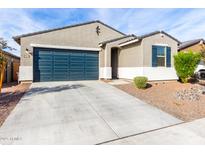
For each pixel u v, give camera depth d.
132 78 13.73
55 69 14.12
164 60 13.42
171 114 6.11
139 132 4.52
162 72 13.23
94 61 15.70
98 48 15.62
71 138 4.09
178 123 5.25
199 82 13.65
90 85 12.04
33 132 4.37
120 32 16.70
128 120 5.41
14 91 9.64
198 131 4.63
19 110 6.11
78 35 14.89
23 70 12.95
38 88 10.62
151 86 11.30
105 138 4.14
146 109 6.64
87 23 15.27
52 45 13.82
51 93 9.08
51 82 13.53
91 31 15.46
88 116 5.68
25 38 13.02
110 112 6.17
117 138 4.15
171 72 13.62
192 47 20.41
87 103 7.29
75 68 14.89
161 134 4.42
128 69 14.34
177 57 13.08
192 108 6.85
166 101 7.88
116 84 12.39
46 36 13.69
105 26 16.11
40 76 13.61
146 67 12.54
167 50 13.47
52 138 4.07
